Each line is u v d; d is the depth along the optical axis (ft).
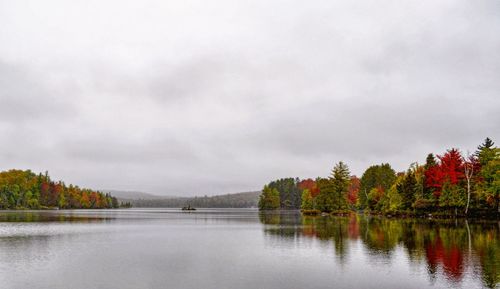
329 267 87.30
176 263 94.12
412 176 313.53
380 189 387.55
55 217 347.36
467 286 68.95
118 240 146.30
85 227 216.54
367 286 70.49
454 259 93.56
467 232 155.33
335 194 384.47
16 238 151.12
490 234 146.72
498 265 86.12
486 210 248.52
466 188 255.09
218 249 118.62
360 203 449.48
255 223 256.93
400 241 129.29
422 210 288.10
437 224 202.80
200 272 83.35
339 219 288.71
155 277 78.64
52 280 76.07
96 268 88.02
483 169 244.42
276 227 209.46
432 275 77.46
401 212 302.86
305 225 219.41
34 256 105.50
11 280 76.13
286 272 82.74
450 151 270.05
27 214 424.05
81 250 117.50
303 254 105.91
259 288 69.72
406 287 69.31
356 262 92.48
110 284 73.00
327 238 144.46
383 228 184.34
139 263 94.43
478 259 93.20
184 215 467.11
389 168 444.96
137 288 70.03
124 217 383.04
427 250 107.96
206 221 298.15
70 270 85.61
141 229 203.62
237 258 100.94
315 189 484.74
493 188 230.89
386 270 82.89
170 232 184.34
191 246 126.72
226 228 210.18
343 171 385.50
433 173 287.89
